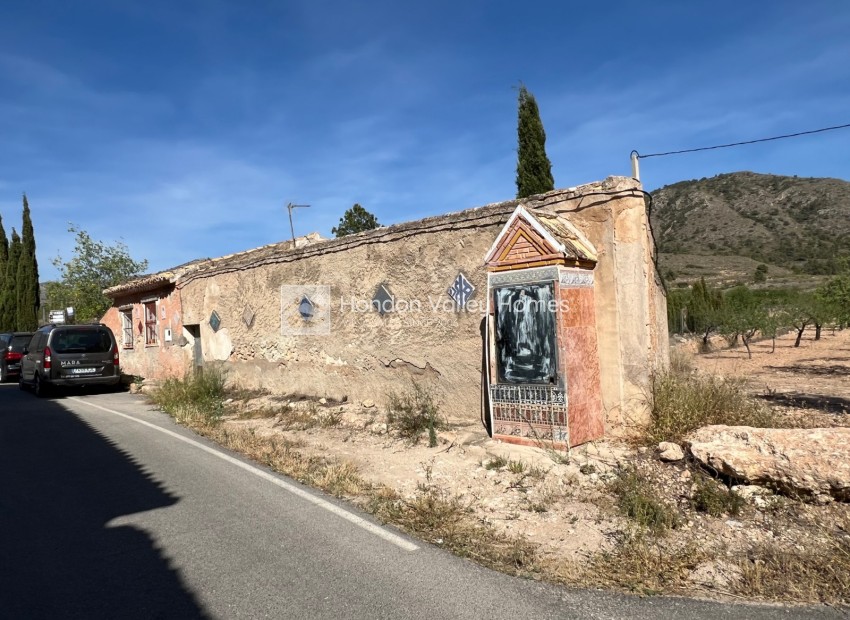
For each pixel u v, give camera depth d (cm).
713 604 346
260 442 810
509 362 687
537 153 1250
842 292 1784
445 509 520
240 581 390
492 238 783
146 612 350
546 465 605
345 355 1032
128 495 592
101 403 1335
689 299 2533
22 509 555
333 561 421
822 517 444
